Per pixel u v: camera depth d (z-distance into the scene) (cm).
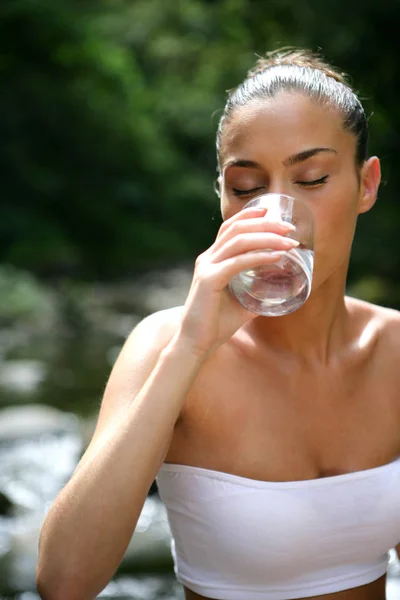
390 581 419
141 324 204
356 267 1742
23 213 2309
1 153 2373
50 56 2522
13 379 1021
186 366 172
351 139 193
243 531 196
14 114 2394
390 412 214
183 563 209
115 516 170
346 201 192
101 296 1755
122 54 3048
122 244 2450
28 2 2388
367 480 202
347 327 219
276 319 207
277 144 185
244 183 190
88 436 743
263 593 200
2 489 620
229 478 197
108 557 173
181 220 2764
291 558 197
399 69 1925
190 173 3023
